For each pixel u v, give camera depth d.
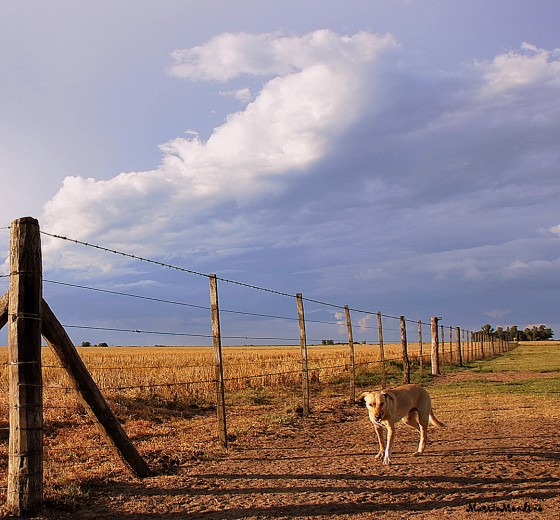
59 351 7.45
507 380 24.77
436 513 6.47
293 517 6.44
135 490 7.59
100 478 8.08
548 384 21.84
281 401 18.48
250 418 14.41
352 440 11.31
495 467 8.55
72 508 6.78
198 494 7.39
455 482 7.77
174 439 11.37
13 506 6.40
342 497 7.16
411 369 33.78
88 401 7.78
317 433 12.21
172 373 24.33
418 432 12.04
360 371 30.09
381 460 9.26
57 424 12.64
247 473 8.49
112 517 6.48
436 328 31.36
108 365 30.80
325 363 32.94
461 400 17.33
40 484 6.55
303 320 15.30
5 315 6.77
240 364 31.44
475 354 53.31
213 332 10.86
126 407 15.29
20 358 6.50
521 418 13.47
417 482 7.80
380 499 7.06
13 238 6.68
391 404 8.99
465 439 10.98
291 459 9.49
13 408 6.50
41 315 6.99
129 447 8.12
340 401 17.94
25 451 6.43
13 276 6.62
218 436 11.33
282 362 32.41
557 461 8.90
